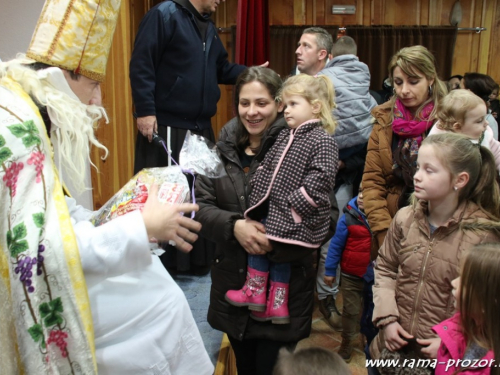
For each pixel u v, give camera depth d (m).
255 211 1.46
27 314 0.79
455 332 1.15
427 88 1.73
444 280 1.32
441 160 1.30
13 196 0.80
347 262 2.20
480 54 4.39
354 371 2.19
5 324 0.81
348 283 2.21
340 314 2.61
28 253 0.78
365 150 2.53
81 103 1.02
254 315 1.49
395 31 4.25
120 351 0.99
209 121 2.44
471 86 2.89
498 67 4.41
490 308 1.03
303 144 1.40
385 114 1.83
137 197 1.05
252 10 2.68
